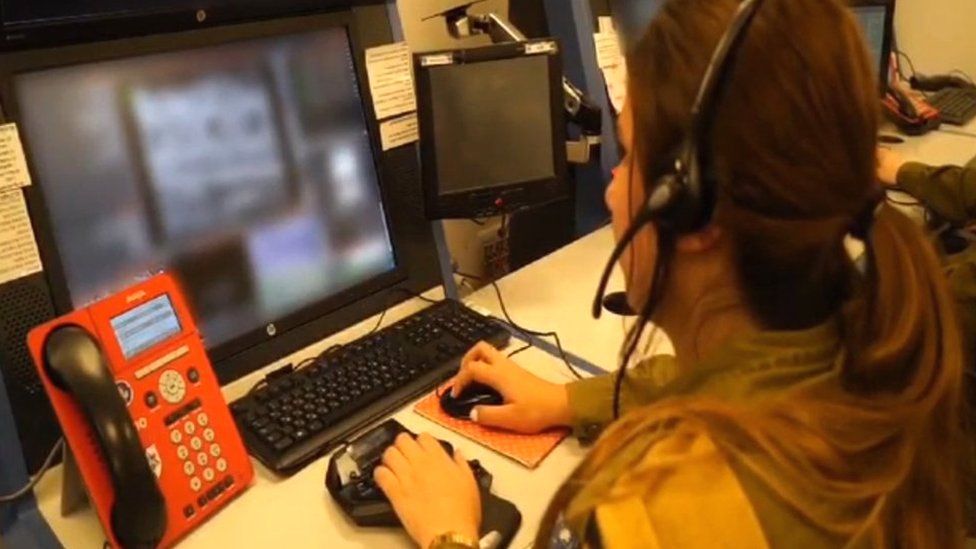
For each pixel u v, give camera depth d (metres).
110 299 0.94
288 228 1.24
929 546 0.60
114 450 0.87
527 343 1.30
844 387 0.60
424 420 1.11
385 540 0.93
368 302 1.33
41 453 1.02
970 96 2.40
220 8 1.14
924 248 0.62
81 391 0.87
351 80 1.31
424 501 0.90
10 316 1.00
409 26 1.75
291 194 1.24
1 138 0.97
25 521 0.98
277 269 1.23
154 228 1.11
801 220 0.57
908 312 0.60
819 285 0.61
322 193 1.28
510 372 1.12
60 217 1.03
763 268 0.60
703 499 0.56
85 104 1.04
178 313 0.99
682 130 0.59
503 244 1.84
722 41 0.56
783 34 0.56
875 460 0.58
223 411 1.01
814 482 0.56
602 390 1.07
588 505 0.58
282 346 1.22
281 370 1.19
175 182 1.12
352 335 1.29
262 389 1.13
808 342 0.62
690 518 0.56
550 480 1.00
